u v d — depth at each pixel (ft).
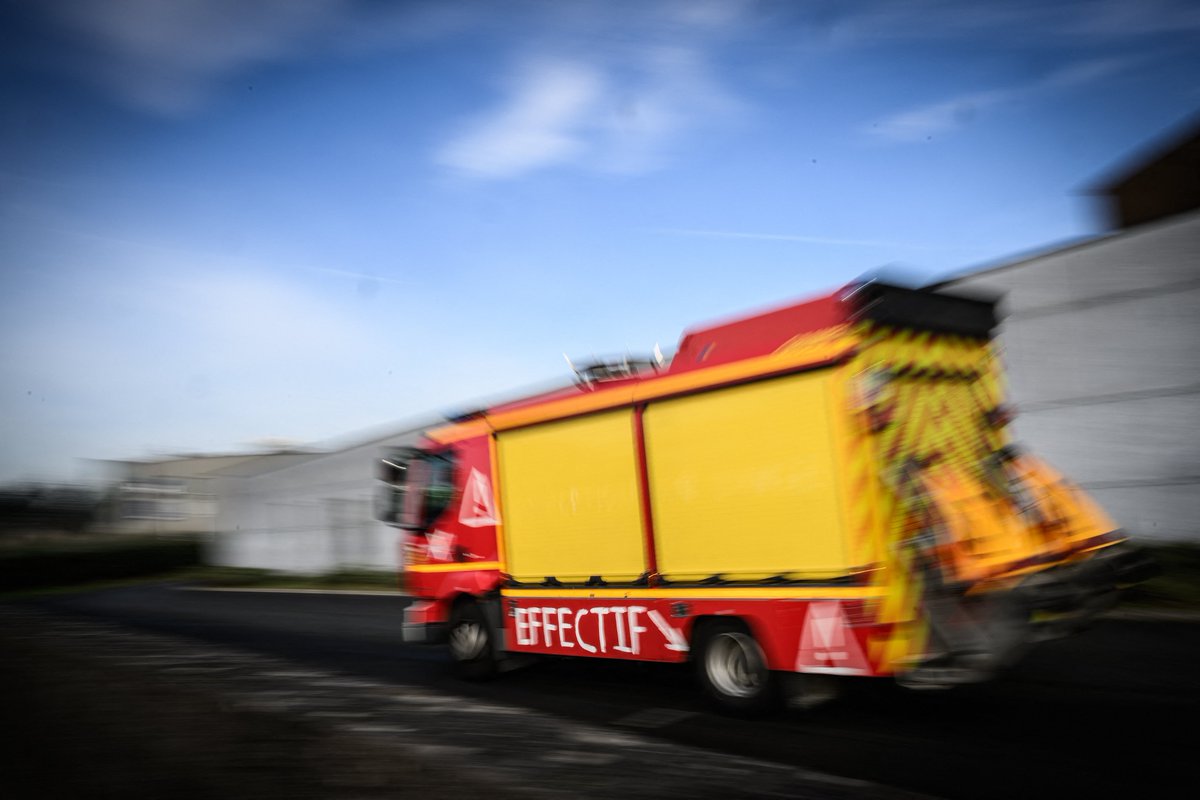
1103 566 22.25
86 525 188.65
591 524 26.94
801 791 17.28
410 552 33.65
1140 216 63.46
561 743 21.94
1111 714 21.61
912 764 18.79
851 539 20.70
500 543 30.01
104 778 17.80
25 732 21.80
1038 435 50.29
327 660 38.75
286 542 104.73
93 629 57.88
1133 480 46.68
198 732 21.68
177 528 185.16
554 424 28.17
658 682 29.68
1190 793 16.20
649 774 18.75
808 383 21.62
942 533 20.39
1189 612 34.71
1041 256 50.29
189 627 56.95
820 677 22.58
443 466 32.45
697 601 23.99
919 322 22.39
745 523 22.90
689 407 24.30
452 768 18.85
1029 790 16.81
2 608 86.28
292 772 18.13
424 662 36.86
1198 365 44.70
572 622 27.50
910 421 21.79
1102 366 48.03
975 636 19.60
